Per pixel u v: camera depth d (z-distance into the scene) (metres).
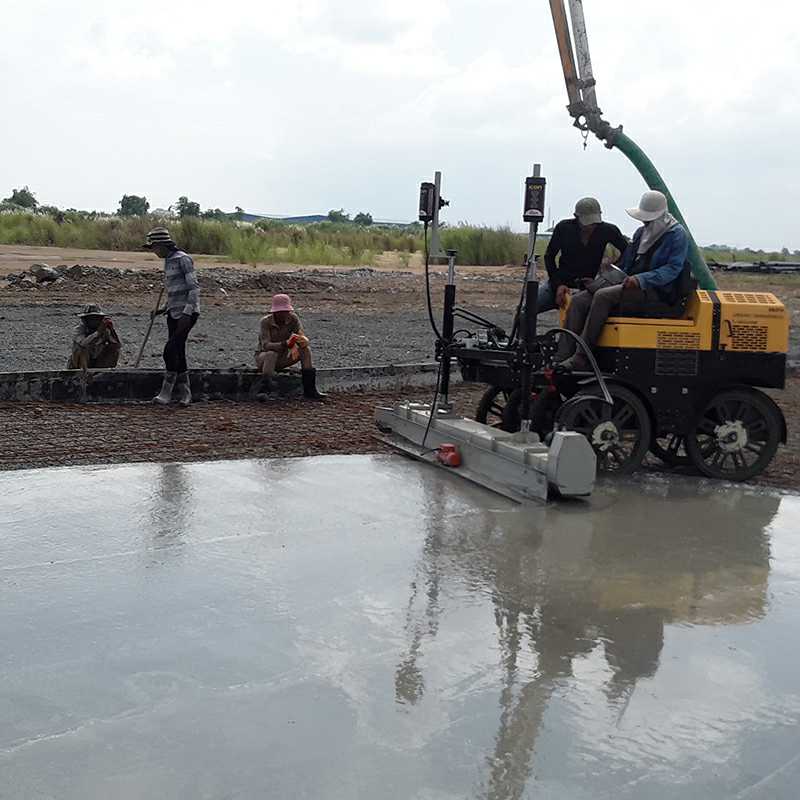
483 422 7.86
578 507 5.95
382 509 5.70
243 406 8.70
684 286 6.80
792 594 4.62
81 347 8.96
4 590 4.25
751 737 3.29
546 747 3.17
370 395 9.66
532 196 6.15
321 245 31.47
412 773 2.99
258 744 3.11
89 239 32.16
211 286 19.84
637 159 8.34
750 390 6.80
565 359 7.05
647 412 6.75
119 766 2.96
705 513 5.95
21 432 7.16
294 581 4.49
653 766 3.10
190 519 5.31
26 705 3.30
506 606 4.32
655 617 4.27
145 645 3.77
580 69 8.20
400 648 3.84
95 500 5.56
